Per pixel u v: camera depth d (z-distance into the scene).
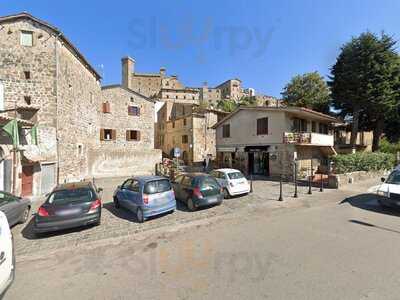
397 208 8.58
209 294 3.70
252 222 7.68
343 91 25.78
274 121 19.52
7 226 4.25
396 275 4.13
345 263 4.61
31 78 14.62
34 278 4.48
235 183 11.64
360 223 7.34
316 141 19.31
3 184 10.51
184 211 9.36
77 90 18.00
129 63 48.41
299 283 3.93
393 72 23.64
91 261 5.17
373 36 24.28
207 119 33.75
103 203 11.09
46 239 6.61
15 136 10.40
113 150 22.98
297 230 6.72
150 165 25.28
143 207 7.91
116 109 26.50
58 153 15.04
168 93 58.16
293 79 35.50
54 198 7.11
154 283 4.10
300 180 17.19
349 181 15.47
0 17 14.11
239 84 88.00
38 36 14.80
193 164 31.31
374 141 28.09
